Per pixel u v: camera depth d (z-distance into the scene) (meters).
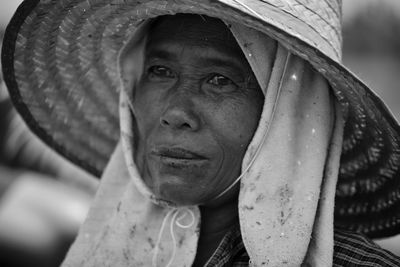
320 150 1.96
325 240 1.94
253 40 1.92
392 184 2.17
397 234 2.28
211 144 1.94
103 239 2.14
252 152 1.92
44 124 2.49
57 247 3.29
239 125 1.96
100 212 2.22
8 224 3.24
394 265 1.96
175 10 1.92
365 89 1.83
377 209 2.27
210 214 2.10
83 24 2.18
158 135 1.96
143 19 2.07
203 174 1.95
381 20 5.66
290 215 1.91
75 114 2.50
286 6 1.84
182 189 1.95
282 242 1.91
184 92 1.96
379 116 1.94
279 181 1.92
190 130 1.93
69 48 2.28
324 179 1.99
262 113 1.93
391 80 5.66
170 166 1.95
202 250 2.10
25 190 3.36
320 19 1.92
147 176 2.14
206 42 1.96
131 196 2.15
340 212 2.35
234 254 2.06
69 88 2.42
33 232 3.25
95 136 2.56
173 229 2.07
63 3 2.05
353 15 5.74
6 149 3.42
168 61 2.00
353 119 2.08
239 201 1.93
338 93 1.99
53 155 3.46
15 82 2.32
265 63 1.94
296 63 1.97
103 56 2.34
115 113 2.52
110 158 2.48
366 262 1.98
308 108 1.98
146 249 2.09
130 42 2.13
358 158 2.20
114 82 2.43
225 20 1.89
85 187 3.55
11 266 3.21
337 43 2.00
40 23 2.12
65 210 3.38
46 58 2.29
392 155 2.07
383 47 5.69
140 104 2.07
